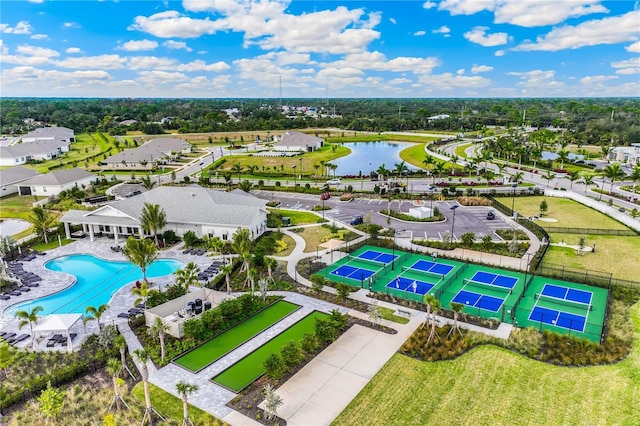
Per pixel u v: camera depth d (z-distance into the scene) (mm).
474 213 78875
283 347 33781
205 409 28922
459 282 49594
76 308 44500
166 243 63500
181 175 120500
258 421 27656
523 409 28469
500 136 194875
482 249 59406
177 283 48281
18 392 30297
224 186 104312
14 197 96625
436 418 27750
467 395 29938
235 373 33062
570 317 41062
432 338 36344
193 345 36688
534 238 64125
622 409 28250
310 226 72188
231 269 51094
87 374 33062
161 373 33125
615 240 63656
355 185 105875
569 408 28469
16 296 46875
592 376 31750
